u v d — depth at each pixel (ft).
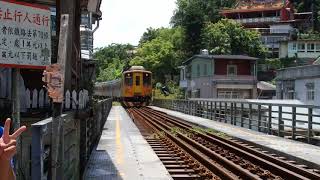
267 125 64.08
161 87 230.89
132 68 160.45
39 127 14.62
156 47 267.59
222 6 329.52
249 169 36.60
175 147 48.34
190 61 196.13
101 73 326.65
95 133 49.67
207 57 170.30
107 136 56.90
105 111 83.35
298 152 43.24
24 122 31.32
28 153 16.58
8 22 16.55
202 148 46.47
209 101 96.78
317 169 36.65
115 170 33.04
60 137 18.48
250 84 168.96
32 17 17.37
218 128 71.20
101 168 33.73
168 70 256.11
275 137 57.57
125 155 40.55
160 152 45.75
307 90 111.96
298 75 116.26
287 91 124.06
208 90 171.01
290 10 301.63
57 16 35.06
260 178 30.42
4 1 16.35
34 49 17.44
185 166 37.22
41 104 34.78
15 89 18.26
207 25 244.42
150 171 32.99
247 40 232.53
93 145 46.19
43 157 15.40
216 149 49.52
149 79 157.28
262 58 234.38
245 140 54.60
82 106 30.04
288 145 48.91
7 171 8.62
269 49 274.98
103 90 226.58
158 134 62.54
